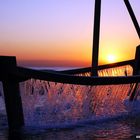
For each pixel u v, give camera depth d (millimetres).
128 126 6133
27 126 5961
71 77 6109
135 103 8227
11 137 5258
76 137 5242
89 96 6855
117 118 6965
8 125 5801
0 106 8258
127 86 7781
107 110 7219
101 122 6539
